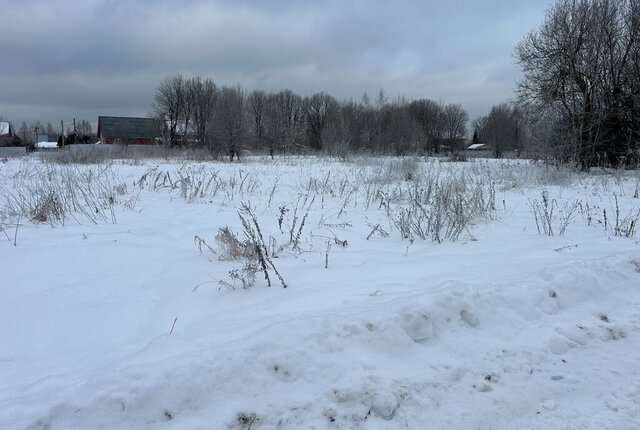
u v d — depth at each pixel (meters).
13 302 3.84
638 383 3.07
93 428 2.44
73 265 4.83
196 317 3.59
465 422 2.67
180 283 4.30
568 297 4.18
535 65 19.89
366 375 2.93
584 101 18.05
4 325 3.42
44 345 3.16
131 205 8.40
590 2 18.19
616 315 4.04
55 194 7.72
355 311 3.43
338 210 8.51
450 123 60.59
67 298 3.93
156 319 3.55
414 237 6.44
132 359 2.81
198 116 44.72
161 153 28.95
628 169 18.11
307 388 2.81
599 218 8.00
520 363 3.24
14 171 12.91
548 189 12.42
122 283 4.31
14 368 2.86
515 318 3.75
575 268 4.58
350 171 15.21
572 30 18.36
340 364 2.97
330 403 2.72
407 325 3.35
